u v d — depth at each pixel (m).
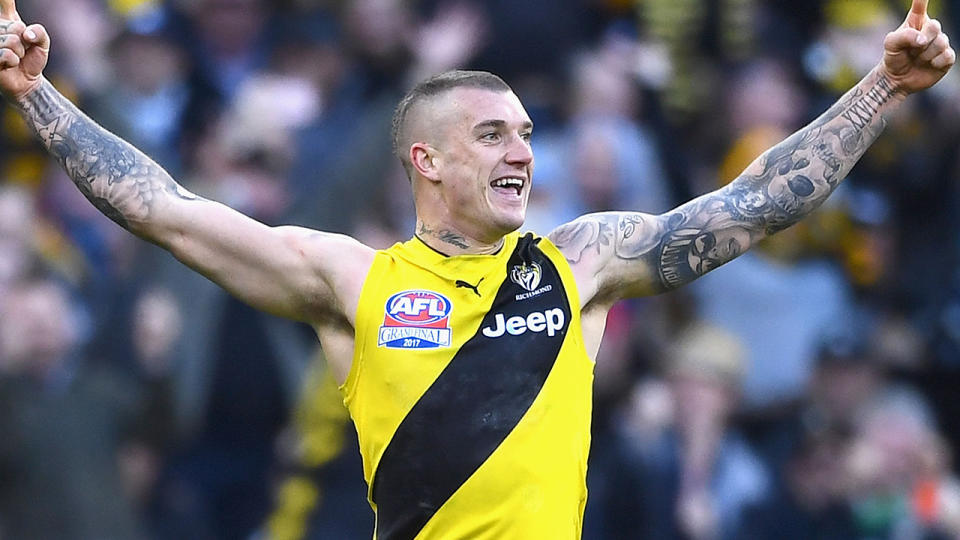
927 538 37.25
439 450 19.55
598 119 41.06
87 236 38.34
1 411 32.97
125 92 39.72
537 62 41.56
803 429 38.84
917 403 41.22
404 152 20.72
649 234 20.91
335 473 34.44
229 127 38.47
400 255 20.39
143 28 40.41
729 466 37.34
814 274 41.88
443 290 20.05
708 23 44.31
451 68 39.75
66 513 33.19
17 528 32.97
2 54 20.27
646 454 36.38
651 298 39.00
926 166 44.44
